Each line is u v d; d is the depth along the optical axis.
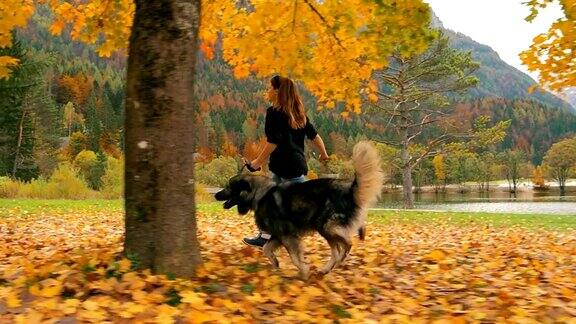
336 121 116.44
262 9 6.93
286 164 5.80
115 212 15.16
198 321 3.27
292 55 7.18
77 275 4.25
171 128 4.34
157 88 4.30
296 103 5.81
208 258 5.68
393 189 78.75
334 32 6.76
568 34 7.14
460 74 28.88
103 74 158.50
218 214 14.92
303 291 4.39
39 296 3.87
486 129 30.22
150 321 3.26
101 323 3.24
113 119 106.88
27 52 33.38
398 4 5.61
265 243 5.65
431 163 88.88
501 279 5.45
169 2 4.31
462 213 18.95
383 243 8.20
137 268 4.32
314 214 4.98
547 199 66.94
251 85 186.62
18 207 16.30
